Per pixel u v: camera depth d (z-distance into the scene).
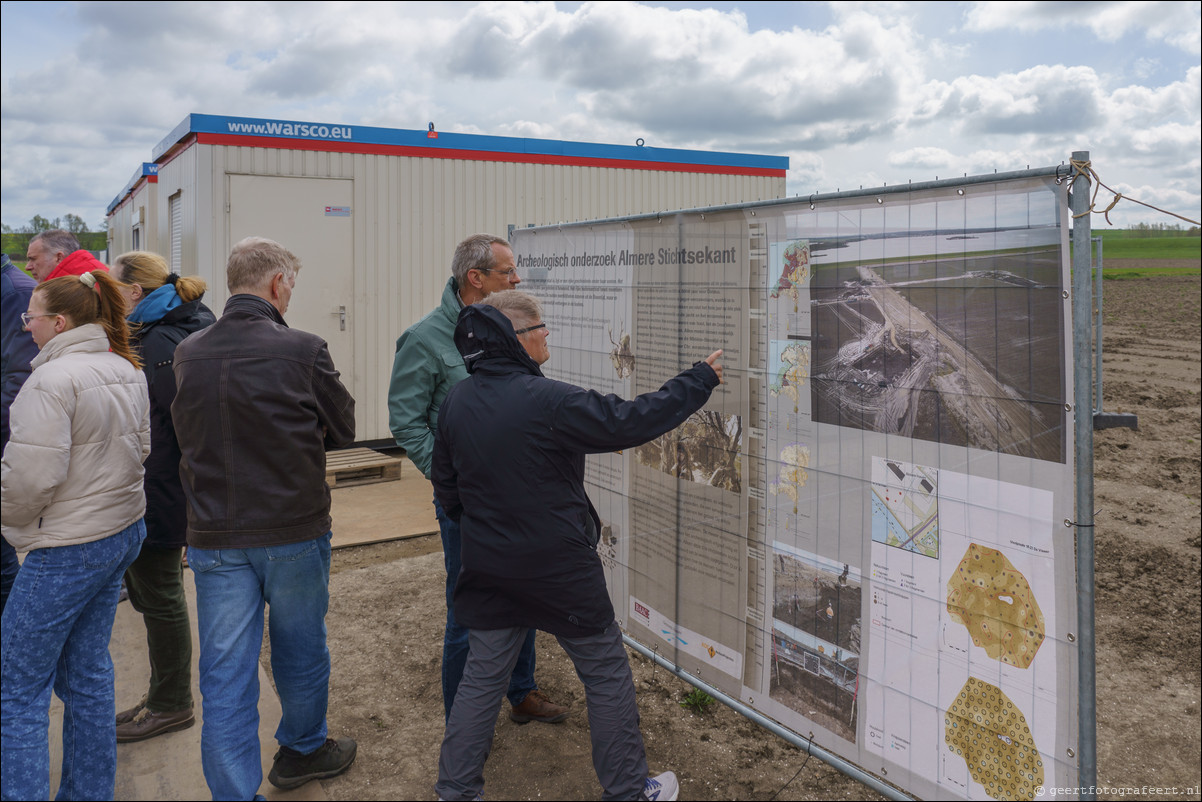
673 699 3.54
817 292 2.72
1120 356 11.77
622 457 3.83
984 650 2.33
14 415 2.32
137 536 2.66
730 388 3.12
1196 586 5.09
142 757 3.07
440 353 2.93
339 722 3.37
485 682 2.50
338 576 5.04
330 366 2.69
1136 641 4.39
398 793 2.90
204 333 2.61
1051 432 2.12
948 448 2.36
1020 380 2.18
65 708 2.58
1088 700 2.08
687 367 3.33
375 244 8.12
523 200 8.87
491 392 2.44
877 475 2.58
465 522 2.49
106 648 2.66
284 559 2.59
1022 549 2.21
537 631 4.30
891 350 2.49
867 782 2.67
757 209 2.92
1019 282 2.16
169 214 8.95
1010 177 2.14
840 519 2.71
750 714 3.12
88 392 2.40
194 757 3.07
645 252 3.54
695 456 3.34
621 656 2.55
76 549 2.43
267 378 2.52
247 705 2.57
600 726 2.51
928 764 2.50
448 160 8.42
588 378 4.04
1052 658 2.16
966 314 2.28
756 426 3.01
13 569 3.47
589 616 2.44
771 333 2.91
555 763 3.07
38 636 2.40
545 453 2.37
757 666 3.11
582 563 2.43
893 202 2.45
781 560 2.96
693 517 3.38
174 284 3.40
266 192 7.59
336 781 2.96
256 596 2.61
